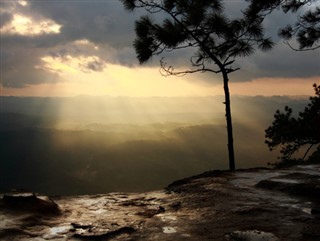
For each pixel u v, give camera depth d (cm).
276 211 514
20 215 486
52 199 634
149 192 721
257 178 800
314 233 407
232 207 546
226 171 947
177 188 730
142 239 415
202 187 715
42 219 490
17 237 414
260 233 410
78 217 520
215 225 461
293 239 394
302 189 623
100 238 422
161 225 469
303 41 1260
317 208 522
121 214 538
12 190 623
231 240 402
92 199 660
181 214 525
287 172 854
